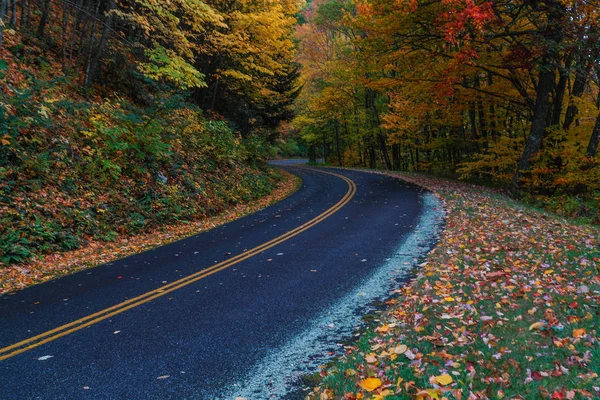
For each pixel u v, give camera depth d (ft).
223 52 69.31
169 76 52.47
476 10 38.96
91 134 42.19
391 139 103.60
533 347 13.20
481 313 16.43
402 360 13.39
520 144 59.57
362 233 34.45
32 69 45.24
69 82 47.75
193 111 66.33
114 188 41.63
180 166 52.70
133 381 13.30
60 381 13.37
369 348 14.70
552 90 58.70
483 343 13.79
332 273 24.29
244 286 22.62
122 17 49.96
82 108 45.24
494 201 45.01
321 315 18.39
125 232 38.22
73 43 56.08
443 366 12.57
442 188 59.67
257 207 56.03
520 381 11.27
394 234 33.40
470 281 20.76
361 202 51.88
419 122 87.61
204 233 39.32
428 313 17.06
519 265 22.38
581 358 12.09
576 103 49.90
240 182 63.93
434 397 10.52
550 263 22.38
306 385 12.84
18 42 46.44
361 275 23.68
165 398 12.34
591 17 42.55
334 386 12.28
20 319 18.86
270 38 69.05
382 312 18.33
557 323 14.71
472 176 80.12
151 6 47.50
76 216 35.24
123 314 19.10
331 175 95.96
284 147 232.73
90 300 21.22
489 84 65.05
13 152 34.45
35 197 33.63
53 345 16.02
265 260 27.78
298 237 34.40
